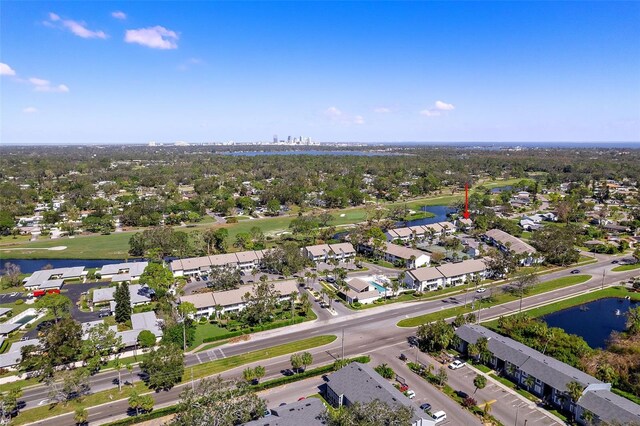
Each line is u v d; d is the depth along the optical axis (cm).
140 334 10394
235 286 14438
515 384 8912
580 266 17100
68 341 9619
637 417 6994
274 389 8738
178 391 8669
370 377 8250
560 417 7825
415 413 7112
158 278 13212
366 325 11856
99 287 14788
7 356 9625
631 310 11338
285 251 16512
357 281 14400
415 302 13550
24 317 12325
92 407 8150
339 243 19025
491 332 10444
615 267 16838
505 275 16000
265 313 11712
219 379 7556
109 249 19362
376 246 18238
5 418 7694
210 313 12425
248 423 6819
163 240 18138
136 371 9500
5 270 16725
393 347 10588
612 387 8794
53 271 15650
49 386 8762
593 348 10725
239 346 10688
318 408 7331
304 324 11962
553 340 10150
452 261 17300
